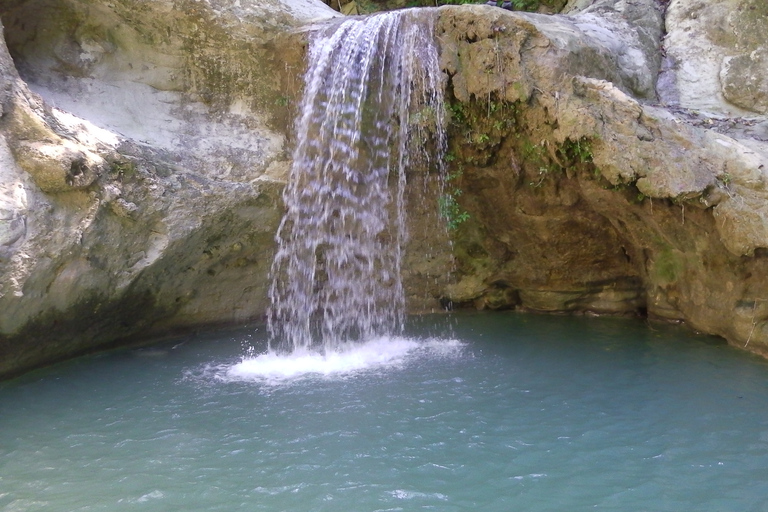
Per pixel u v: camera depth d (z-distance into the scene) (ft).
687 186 22.31
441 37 26.16
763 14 30.01
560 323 31.48
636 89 29.48
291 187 29.81
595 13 33.30
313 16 30.48
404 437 18.94
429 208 30.86
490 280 33.81
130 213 25.36
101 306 26.40
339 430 19.45
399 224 31.12
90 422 20.42
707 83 30.48
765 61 29.30
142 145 26.99
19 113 23.06
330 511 15.16
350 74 27.63
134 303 27.71
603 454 17.76
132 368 25.55
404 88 26.86
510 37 24.89
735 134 26.22
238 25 28.81
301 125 29.27
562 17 30.68
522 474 16.76
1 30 23.88
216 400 22.08
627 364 24.80
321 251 30.96
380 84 27.32
